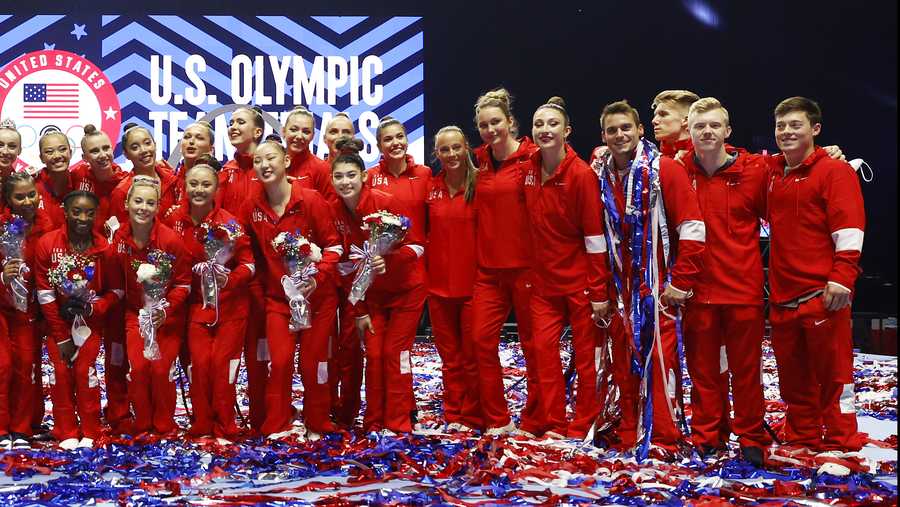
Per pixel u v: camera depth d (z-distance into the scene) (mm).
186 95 10398
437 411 5547
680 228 4137
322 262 4605
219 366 4574
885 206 10695
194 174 4527
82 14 10305
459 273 4965
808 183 4012
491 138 4789
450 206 4957
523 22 10742
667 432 4188
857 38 10680
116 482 3664
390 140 5047
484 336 4828
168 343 4590
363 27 10531
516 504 3352
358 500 3363
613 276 4293
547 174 4617
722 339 4227
